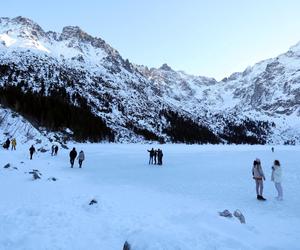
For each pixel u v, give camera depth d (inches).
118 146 3693.4
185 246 305.7
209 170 1327.5
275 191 802.8
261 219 523.2
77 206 569.9
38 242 370.3
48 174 1040.2
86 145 3543.3
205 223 412.2
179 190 818.2
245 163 1711.4
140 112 7234.3
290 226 480.4
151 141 5487.2
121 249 359.9
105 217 495.2
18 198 624.1
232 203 655.1
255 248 343.6
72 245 368.2
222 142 7362.2
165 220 472.1
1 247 355.3
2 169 1069.8
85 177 1045.8
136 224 453.4
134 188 834.8
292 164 1627.7
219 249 318.3
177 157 2220.7
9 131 2273.6
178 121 7573.8
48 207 546.3
